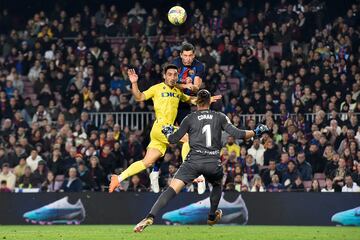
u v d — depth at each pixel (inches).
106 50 1628.9
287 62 1523.1
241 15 1712.6
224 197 1162.0
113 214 1177.4
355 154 1236.5
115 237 729.0
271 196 1152.8
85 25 1722.4
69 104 1518.2
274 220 1149.7
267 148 1289.4
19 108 1514.5
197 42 1617.9
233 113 1396.4
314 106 1396.4
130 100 1498.5
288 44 1585.9
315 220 1140.5
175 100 761.0
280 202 1151.0
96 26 1732.3
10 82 1585.9
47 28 1708.9
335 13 1685.5
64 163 1307.8
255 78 1547.7
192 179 654.5
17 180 1304.1
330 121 1332.4
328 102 1408.7
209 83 1466.5
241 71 1557.6
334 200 1138.0
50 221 1184.8
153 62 1555.1
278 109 1416.1
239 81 1541.6
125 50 1617.9
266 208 1152.8
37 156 1328.7
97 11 1835.6
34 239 703.7
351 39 1562.5
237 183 1217.4
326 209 1139.3
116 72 1566.2
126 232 839.1
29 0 1859.0
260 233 828.0
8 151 1359.5
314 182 1192.2
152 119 1461.6
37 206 1187.9
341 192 1137.4
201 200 1163.3
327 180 1190.9
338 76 1450.5
